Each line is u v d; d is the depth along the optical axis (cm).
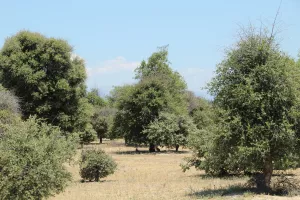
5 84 3616
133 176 2411
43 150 1230
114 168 2344
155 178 2236
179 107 5019
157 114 4716
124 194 1616
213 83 1407
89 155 2300
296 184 1523
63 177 1300
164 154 4297
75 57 3953
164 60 7069
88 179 2338
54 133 1305
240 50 1385
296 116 1308
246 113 1330
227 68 1387
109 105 9044
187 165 2258
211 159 1961
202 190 1570
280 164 1373
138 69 7106
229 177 2066
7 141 1212
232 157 1366
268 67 1316
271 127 1297
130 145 5903
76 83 3928
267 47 1356
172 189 1691
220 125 1348
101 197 1570
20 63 3572
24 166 1187
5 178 1170
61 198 1591
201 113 5406
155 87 4803
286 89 1312
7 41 3669
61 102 3788
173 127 4416
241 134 1304
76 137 1466
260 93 1314
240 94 1316
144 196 1523
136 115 4794
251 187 1448
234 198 1259
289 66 1348
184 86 6900
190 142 2211
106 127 6681
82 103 4050
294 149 1348
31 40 3634
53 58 3656
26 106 3578
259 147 1273
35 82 3556
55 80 3719
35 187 1186
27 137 1238
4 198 1180
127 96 4800
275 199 1201
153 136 4412
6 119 2164
